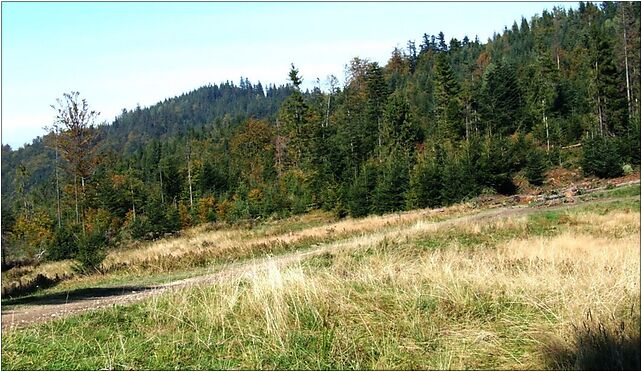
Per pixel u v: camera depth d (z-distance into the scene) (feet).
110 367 16.66
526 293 21.11
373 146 171.73
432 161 119.55
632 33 163.94
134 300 29.04
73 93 119.24
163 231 114.62
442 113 181.37
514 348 16.87
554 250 35.58
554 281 22.39
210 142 283.59
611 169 113.19
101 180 154.10
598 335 16.21
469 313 19.66
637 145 115.85
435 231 59.57
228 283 25.82
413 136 166.09
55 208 162.30
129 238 115.65
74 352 18.69
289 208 143.64
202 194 182.19
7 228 124.67
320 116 198.18
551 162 130.00
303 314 19.79
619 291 20.34
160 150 274.57
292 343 17.74
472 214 86.33
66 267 71.87
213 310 21.43
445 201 110.63
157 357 17.43
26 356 18.44
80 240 60.44
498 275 23.88
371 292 22.08
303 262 40.37
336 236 71.67
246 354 17.25
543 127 155.22
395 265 28.73
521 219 66.08
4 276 69.15
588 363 15.03
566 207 79.61
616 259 28.58
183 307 23.00
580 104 164.96
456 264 28.30
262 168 205.57
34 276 66.69
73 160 121.19
